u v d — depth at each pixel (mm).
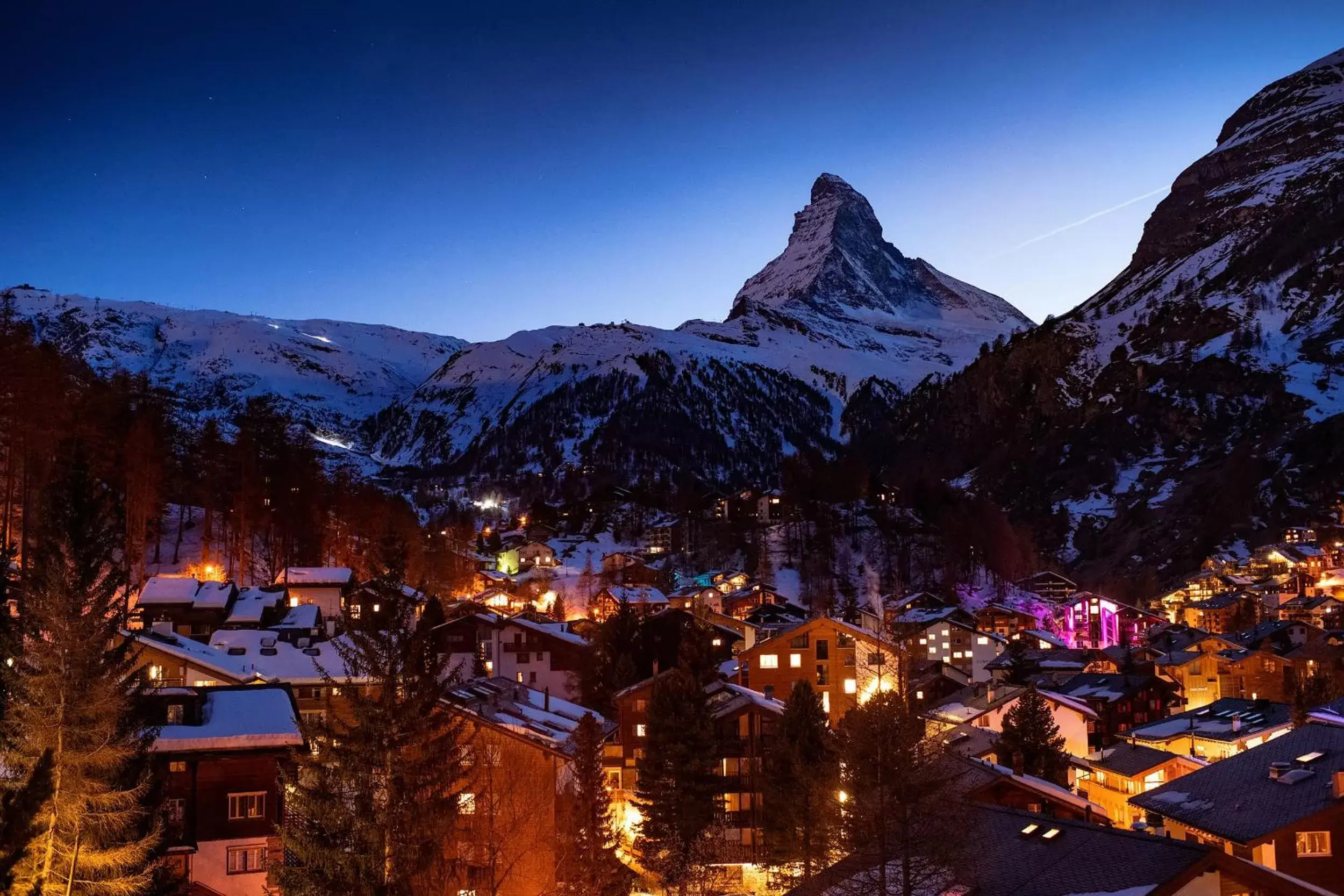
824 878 41656
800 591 193125
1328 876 42281
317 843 37406
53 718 35375
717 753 60031
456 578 172250
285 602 115188
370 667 39156
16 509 103750
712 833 58906
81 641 36469
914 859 39219
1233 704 84000
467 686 61562
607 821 52188
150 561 132000
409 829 37656
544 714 65188
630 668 96312
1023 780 50906
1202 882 32062
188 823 48812
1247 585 183750
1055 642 158625
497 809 46250
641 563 198750
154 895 37969
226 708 53781
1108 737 94688
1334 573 179625
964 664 131250
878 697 43688
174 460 152125
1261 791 46750
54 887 34844
